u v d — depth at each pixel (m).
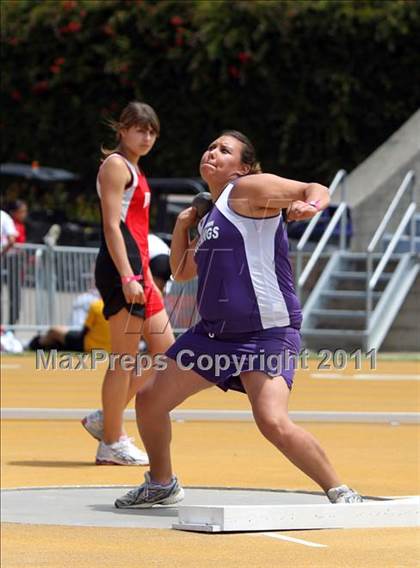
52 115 82.06
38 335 47.25
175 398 15.23
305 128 77.25
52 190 81.50
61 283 49.62
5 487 17.81
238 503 15.88
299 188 14.16
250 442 22.83
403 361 44.88
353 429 25.06
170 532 13.88
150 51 78.81
